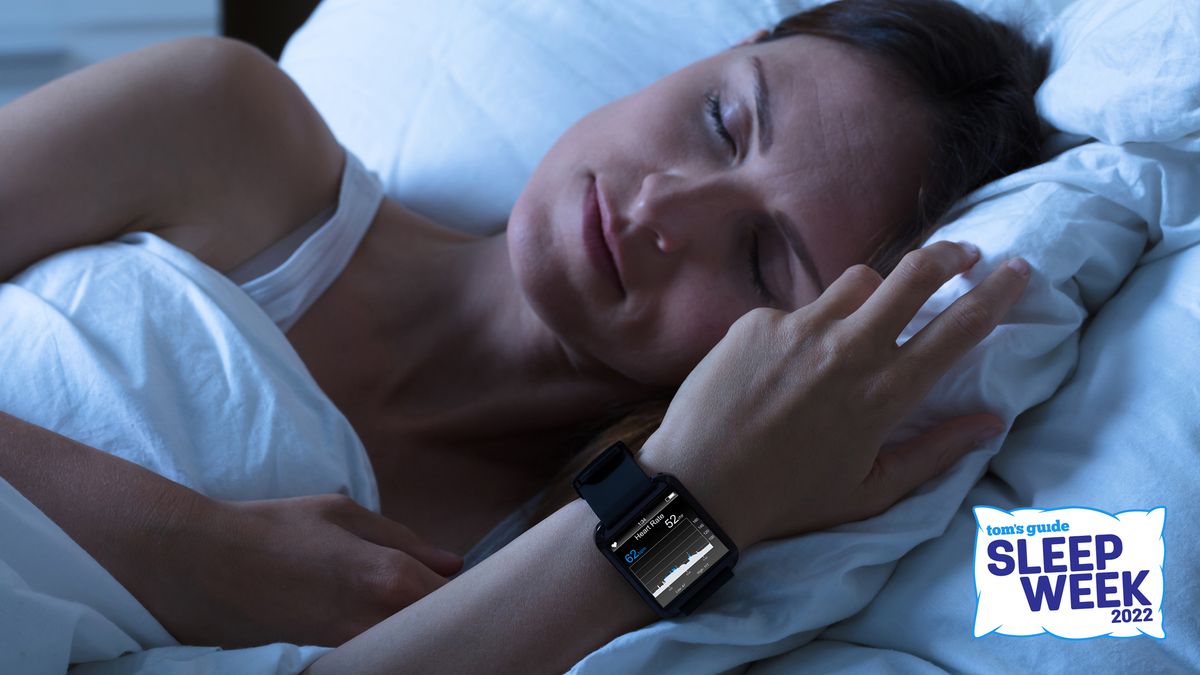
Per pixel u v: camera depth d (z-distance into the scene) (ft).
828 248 3.33
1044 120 3.52
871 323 2.72
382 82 4.85
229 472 2.91
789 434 2.62
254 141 3.62
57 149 3.32
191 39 3.68
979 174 3.41
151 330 3.03
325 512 2.83
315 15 5.60
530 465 3.99
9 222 3.23
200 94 3.54
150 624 2.57
